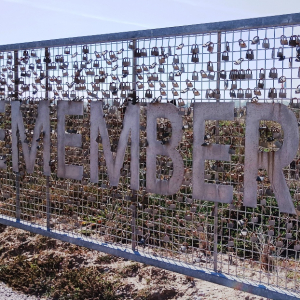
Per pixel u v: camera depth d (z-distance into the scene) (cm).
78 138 237
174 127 202
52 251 283
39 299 237
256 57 181
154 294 229
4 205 297
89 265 264
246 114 182
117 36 216
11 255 289
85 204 279
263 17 177
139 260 215
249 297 216
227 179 215
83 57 234
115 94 221
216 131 192
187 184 203
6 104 276
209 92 191
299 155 178
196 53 195
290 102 174
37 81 255
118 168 222
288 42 174
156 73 207
